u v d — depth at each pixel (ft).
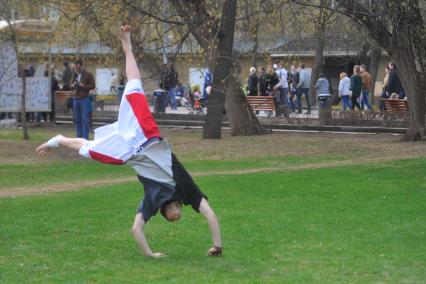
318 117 132.98
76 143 38.81
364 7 92.17
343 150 93.86
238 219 49.80
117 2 93.09
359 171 70.49
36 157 93.40
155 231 46.78
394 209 52.13
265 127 130.93
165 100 157.17
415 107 104.27
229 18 104.94
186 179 38.55
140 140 37.96
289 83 158.81
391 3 92.17
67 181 72.59
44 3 109.60
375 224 47.34
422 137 104.12
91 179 73.77
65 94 157.28
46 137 119.55
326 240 43.16
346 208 52.90
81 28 104.58
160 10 96.68
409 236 43.73
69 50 185.68
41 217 52.31
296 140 109.09
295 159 85.20
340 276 35.45
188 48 109.91
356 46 183.62
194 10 97.55
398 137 112.78
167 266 38.14
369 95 154.81
